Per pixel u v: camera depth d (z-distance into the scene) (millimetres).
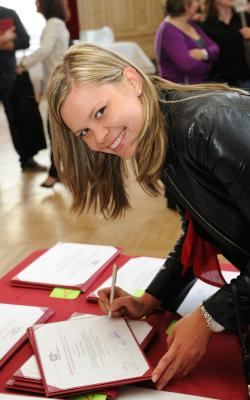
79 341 1163
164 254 2893
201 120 1000
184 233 1313
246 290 1035
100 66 1034
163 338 1226
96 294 1378
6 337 1218
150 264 1558
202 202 1101
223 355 1157
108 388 1034
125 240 3100
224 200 1081
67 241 3141
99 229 3275
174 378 1085
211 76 3822
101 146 1055
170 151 1088
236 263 1195
